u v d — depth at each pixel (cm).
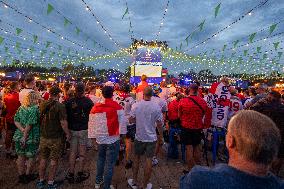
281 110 494
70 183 548
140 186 534
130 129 630
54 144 495
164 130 849
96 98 761
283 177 612
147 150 495
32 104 519
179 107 579
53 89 501
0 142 865
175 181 572
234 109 674
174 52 1788
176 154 748
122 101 626
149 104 493
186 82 2116
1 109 674
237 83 2481
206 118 624
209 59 1628
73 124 542
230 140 124
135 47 1927
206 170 123
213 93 645
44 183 501
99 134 473
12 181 545
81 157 557
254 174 116
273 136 117
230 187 113
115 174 607
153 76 1894
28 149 529
